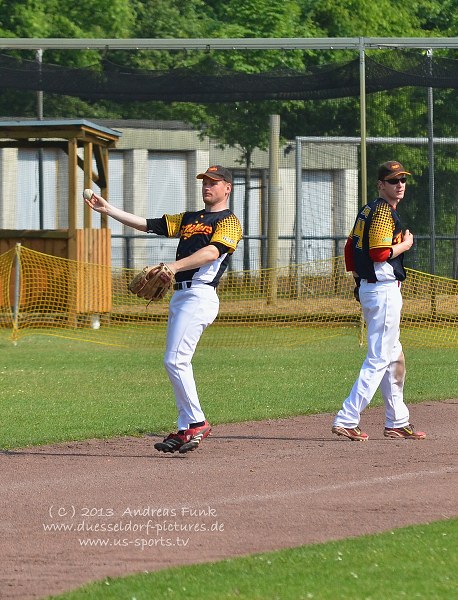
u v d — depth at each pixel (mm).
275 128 69875
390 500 22734
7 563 18469
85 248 66375
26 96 71750
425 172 70938
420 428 32438
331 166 74500
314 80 68062
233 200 74375
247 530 20438
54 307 64812
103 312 66062
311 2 110000
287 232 74938
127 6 106250
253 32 105688
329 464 26875
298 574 17250
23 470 26562
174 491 23969
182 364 28078
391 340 29859
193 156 75250
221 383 42250
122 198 77250
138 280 27375
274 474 25688
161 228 28766
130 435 31531
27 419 34125
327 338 59719
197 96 69250
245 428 32656
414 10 119312
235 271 68438
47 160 80875
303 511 21875
